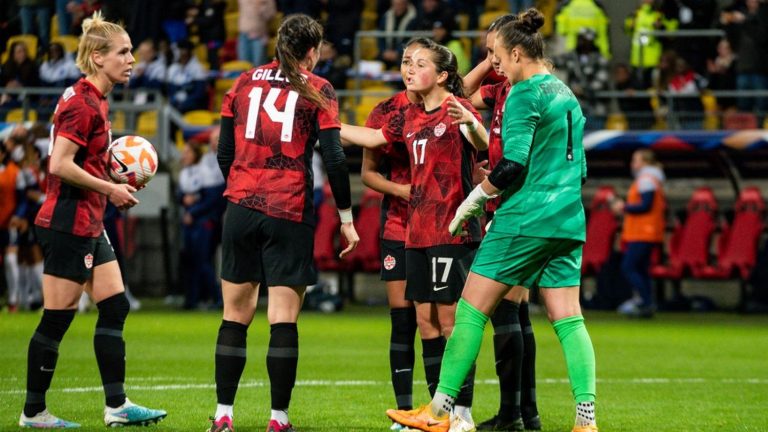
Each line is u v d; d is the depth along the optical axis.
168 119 72.94
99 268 24.88
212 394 30.86
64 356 40.47
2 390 30.84
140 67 76.25
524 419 25.42
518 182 21.81
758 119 68.56
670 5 73.25
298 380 34.84
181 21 79.62
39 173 62.41
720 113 69.06
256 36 76.00
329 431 24.44
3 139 71.44
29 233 62.84
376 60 76.00
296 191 22.06
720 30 72.75
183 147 76.12
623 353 44.66
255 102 22.30
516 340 24.75
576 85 70.00
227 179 23.08
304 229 22.16
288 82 22.27
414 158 24.33
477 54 70.81
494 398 31.03
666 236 74.81
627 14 79.44
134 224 75.19
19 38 79.62
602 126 70.44
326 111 22.17
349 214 22.70
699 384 34.97
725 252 67.50
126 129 73.50
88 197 24.27
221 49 78.75
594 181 75.25
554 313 22.31
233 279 22.28
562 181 21.80
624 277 70.50
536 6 77.50
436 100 24.30
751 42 70.19
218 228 67.25
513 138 21.30
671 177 73.94
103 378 24.70
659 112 71.00
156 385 32.91
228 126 22.81
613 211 69.25
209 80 78.44
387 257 25.58
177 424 25.11
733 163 72.19
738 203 67.62
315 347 45.62
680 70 70.81
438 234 24.00
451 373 22.05
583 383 21.94
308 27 22.45
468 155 24.22
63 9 79.44
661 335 52.97
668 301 71.56
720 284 73.69
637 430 25.47
